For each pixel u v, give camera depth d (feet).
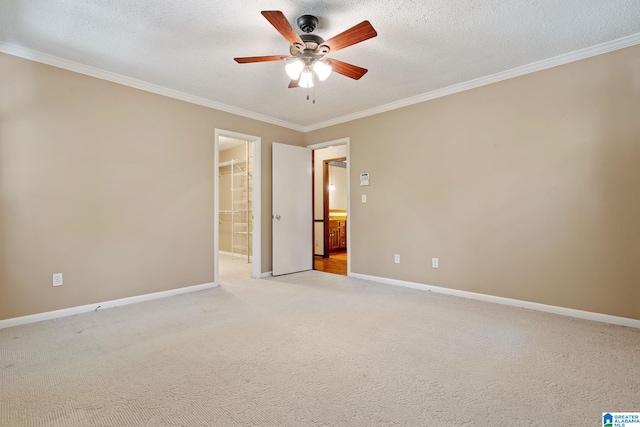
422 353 6.80
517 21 7.48
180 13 7.09
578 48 8.79
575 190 9.06
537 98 9.70
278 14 5.82
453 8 6.98
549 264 9.50
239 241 21.71
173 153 11.75
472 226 11.03
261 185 14.93
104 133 10.09
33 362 6.42
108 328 8.30
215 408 4.94
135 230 10.75
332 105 13.43
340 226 25.50
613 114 8.50
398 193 13.03
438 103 11.85
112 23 7.46
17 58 8.59
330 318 9.04
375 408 4.94
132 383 5.65
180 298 11.21
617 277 8.44
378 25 7.64
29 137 8.76
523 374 5.92
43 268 8.96
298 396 5.26
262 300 10.92
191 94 12.08
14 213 8.53
